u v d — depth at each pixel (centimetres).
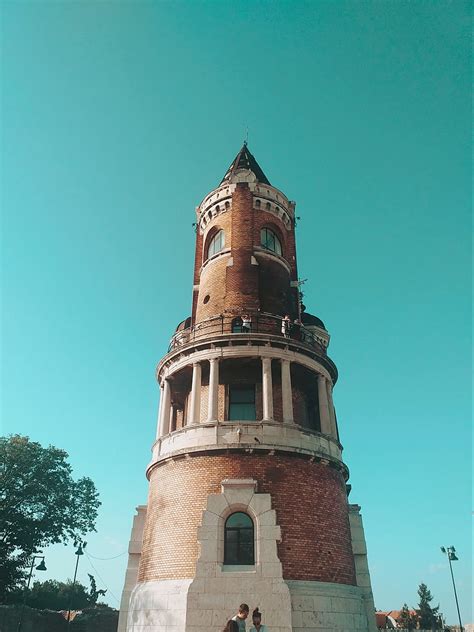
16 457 4531
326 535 2184
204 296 3100
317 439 2441
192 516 2161
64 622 4534
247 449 2255
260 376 2636
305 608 1908
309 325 3809
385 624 9812
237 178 3425
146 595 2075
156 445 2572
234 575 1933
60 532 4688
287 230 3528
